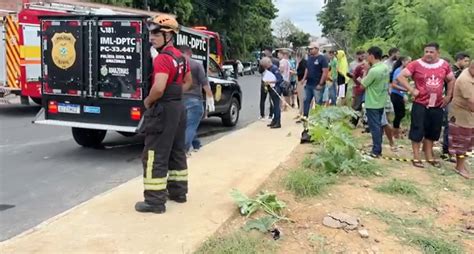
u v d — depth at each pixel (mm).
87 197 6418
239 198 5516
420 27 13242
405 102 10422
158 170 5262
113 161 8531
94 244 4488
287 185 6441
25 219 5527
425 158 8297
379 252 4656
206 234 4746
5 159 8438
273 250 4543
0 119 13219
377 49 8336
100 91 8711
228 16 46594
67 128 11781
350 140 7652
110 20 8508
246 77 43312
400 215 5676
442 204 6199
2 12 15164
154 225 4957
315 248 4656
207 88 8344
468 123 7641
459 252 4777
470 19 13484
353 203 5930
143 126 5387
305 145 9406
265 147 9188
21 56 14062
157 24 5152
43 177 7348
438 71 7859
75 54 8797
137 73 8461
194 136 8641
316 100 10828
